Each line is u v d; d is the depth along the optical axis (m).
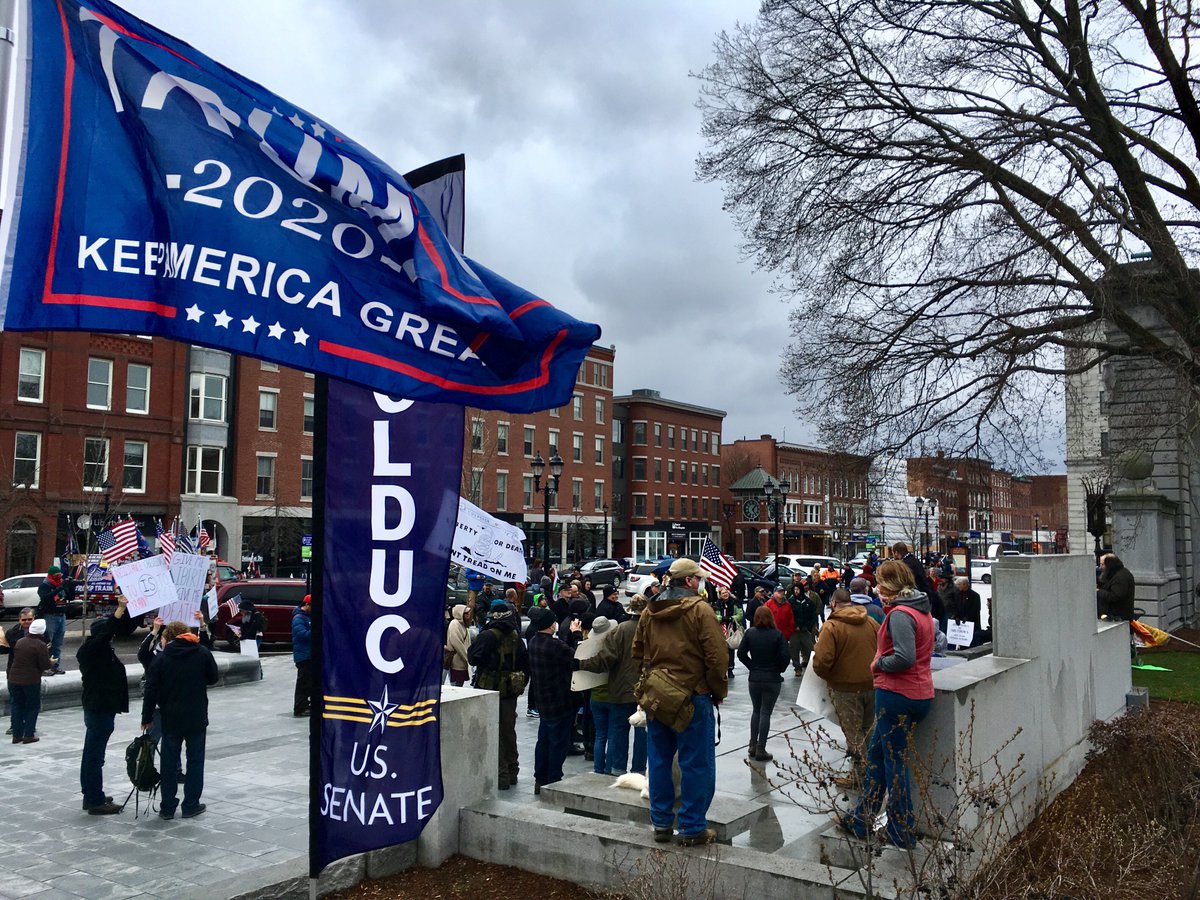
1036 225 16.69
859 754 4.83
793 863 4.84
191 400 40.78
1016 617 7.21
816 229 18.36
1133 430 19.81
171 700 7.58
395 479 4.73
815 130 18.33
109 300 3.14
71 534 33.50
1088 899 5.08
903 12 17.45
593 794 6.28
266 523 42.44
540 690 8.78
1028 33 16.84
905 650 5.07
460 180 5.10
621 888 5.17
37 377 35.75
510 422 55.78
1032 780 6.79
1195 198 16.36
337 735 4.57
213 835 7.12
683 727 5.11
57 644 17.05
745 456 77.50
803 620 16.53
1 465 34.25
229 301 3.31
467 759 6.12
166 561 11.28
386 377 3.56
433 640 4.80
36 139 3.15
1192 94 15.56
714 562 17.38
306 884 5.25
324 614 4.58
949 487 20.14
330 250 3.55
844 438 18.66
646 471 67.62
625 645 8.57
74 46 3.28
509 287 4.10
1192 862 5.69
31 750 10.29
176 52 3.49
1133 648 14.96
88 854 6.63
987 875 4.71
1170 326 17.92
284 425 43.88
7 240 3.04
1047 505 97.38
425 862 5.80
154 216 3.27
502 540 13.58
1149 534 19.84
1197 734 7.76
